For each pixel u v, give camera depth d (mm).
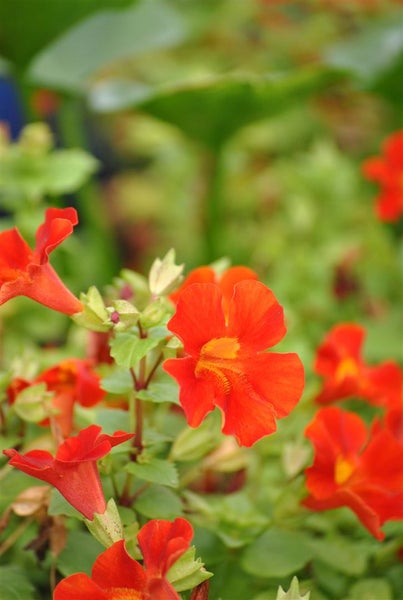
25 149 738
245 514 564
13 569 555
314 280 827
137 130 1284
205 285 497
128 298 582
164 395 524
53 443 563
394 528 586
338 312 847
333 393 600
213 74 1266
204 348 503
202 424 553
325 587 581
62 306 520
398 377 626
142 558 516
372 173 850
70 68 1006
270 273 917
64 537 541
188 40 1272
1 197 802
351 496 535
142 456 534
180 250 1196
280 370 503
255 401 499
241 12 1307
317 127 1271
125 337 517
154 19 1064
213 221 1063
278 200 1092
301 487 554
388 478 550
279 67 1277
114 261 1061
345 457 551
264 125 1216
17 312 775
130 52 1031
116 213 1384
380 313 850
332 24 1288
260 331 504
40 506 541
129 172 1552
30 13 958
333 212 938
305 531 607
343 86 1210
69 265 900
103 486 544
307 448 582
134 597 491
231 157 1162
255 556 563
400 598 585
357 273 875
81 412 579
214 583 568
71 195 1141
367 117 1279
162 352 523
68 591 489
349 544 590
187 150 1176
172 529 486
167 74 1281
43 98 1097
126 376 536
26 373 587
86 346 641
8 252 523
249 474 613
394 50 1031
